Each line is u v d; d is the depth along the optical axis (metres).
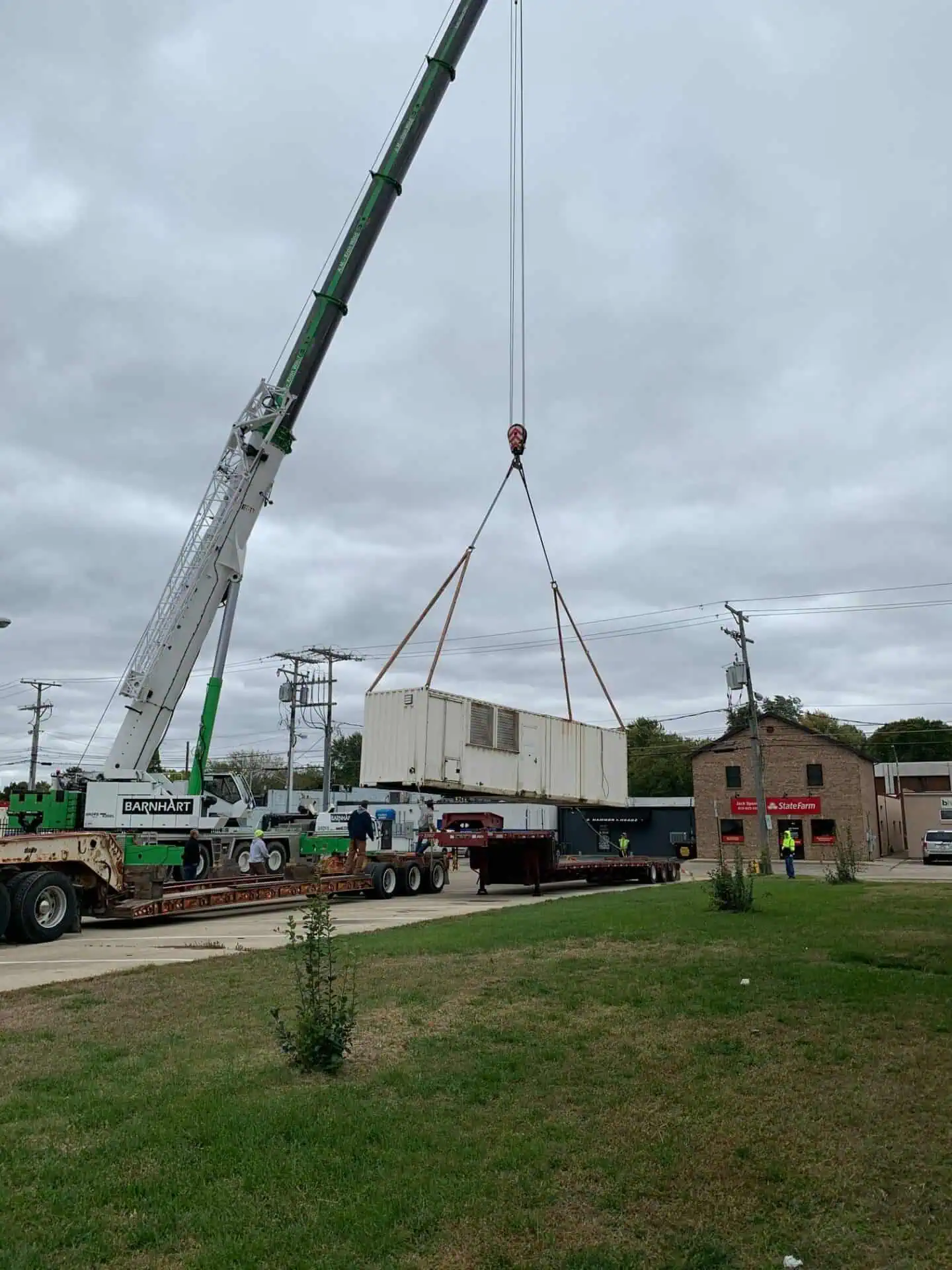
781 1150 4.88
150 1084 6.12
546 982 9.11
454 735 21.00
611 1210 4.26
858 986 8.38
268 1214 4.22
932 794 68.62
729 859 55.34
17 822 20.27
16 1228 4.10
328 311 21.59
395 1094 5.82
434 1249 3.93
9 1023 8.34
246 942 14.90
